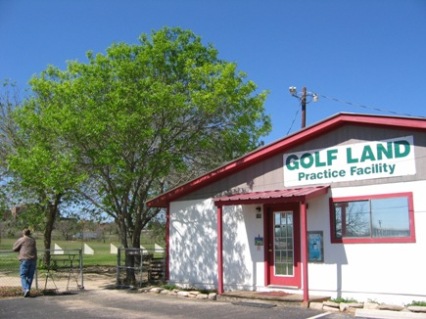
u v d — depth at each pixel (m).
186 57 16.50
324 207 13.11
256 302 12.69
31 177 15.03
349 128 12.95
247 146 17.69
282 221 14.10
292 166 13.93
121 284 16.70
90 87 15.24
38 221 23.81
